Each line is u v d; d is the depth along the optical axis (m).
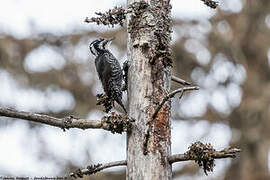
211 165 7.61
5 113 7.71
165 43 8.23
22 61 17.27
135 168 7.82
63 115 17.20
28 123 16.81
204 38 18.06
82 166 16.45
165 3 8.55
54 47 17.48
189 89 7.52
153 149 7.84
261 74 18.59
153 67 8.20
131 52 8.40
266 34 18.64
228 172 18.12
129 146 7.95
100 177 16.36
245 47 18.52
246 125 18.36
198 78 18.00
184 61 17.80
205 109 18.22
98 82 17.31
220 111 18.33
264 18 18.70
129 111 8.18
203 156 7.57
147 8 8.45
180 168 17.47
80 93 17.27
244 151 18.28
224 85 18.23
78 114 17.14
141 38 8.32
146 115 8.00
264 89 18.50
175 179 17.47
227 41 18.16
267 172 18.03
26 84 17.16
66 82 17.19
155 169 7.76
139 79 8.20
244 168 18.09
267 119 18.31
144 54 8.27
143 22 8.40
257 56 18.55
